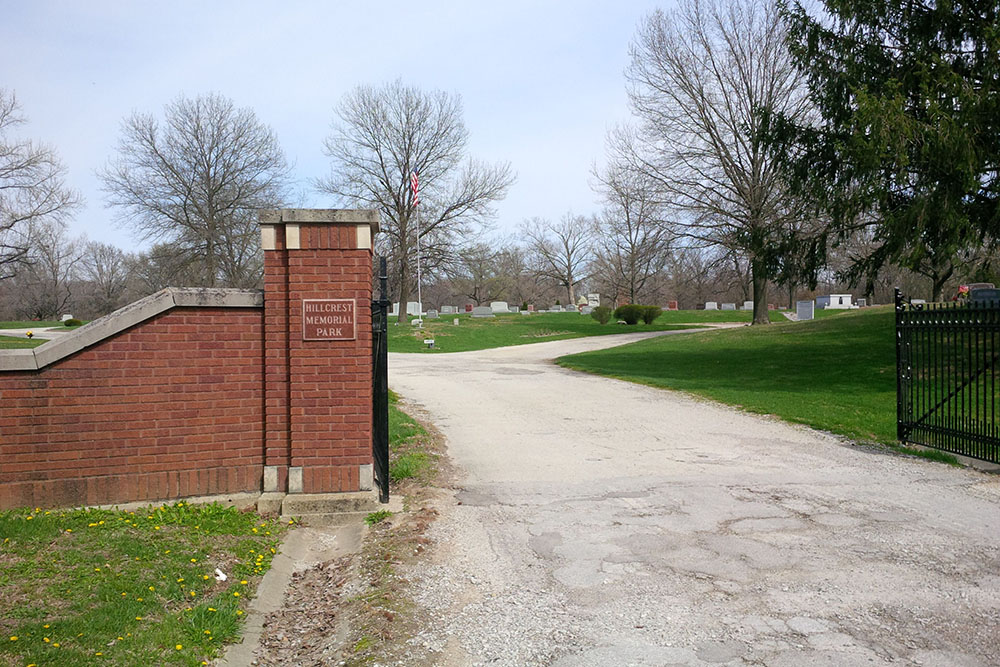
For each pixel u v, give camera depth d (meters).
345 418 7.00
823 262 20.55
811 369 19.58
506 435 11.48
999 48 14.24
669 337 35.19
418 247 48.12
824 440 10.95
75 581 4.77
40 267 73.25
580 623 4.57
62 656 3.69
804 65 19.17
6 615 4.19
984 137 14.87
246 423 7.06
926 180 15.51
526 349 35.78
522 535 6.41
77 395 6.64
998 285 19.52
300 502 6.81
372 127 48.91
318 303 6.96
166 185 46.09
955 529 6.43
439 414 13.78
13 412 6.51
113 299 79.00
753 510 7.11
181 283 47.91
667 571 5.47
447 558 5.79
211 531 6.09
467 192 50.66
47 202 39.00
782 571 5.43
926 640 4.25
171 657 3.86
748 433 11.58
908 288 47.66
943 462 9.36
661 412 13.87
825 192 18.23
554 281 94.44
